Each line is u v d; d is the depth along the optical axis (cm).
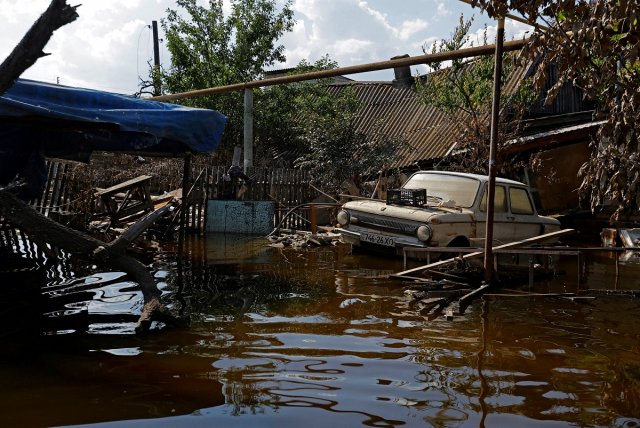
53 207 1041
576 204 1430
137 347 434
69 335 466
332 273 773
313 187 1382
